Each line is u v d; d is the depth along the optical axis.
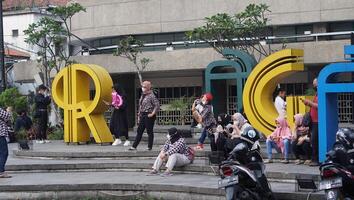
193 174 13.43
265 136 16.34
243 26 25.03
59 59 27.34
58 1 47.28
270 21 28.53
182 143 13.48
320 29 28.45
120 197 12.10
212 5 30.08
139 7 31.78
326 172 8.67
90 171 14.73
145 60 28.00
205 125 15.78
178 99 29.30
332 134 12.95
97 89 18.50
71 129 19.20
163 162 13.83
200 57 28.55
